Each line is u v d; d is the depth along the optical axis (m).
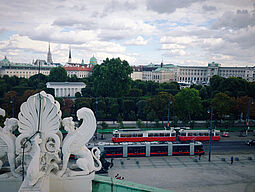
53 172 8.23
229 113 82.56
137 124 71.50
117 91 102.75
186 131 59.44
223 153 51.53
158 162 44.91
